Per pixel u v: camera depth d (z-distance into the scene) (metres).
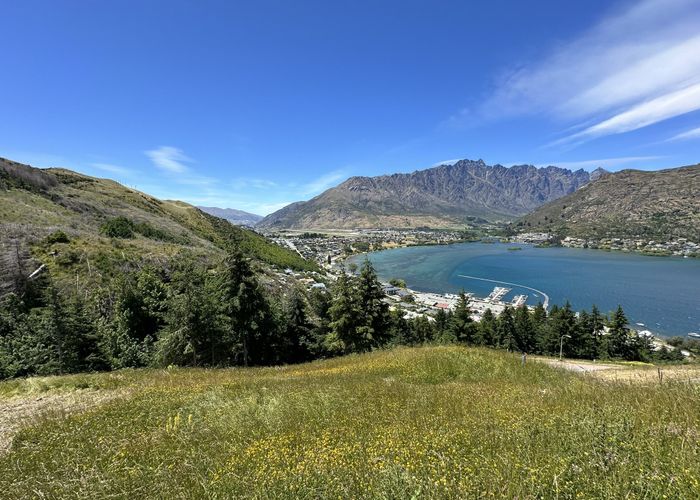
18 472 6.21
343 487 4.29
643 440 4.71
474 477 4.10
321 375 14.83
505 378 13.93
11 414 10.50
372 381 12.57
